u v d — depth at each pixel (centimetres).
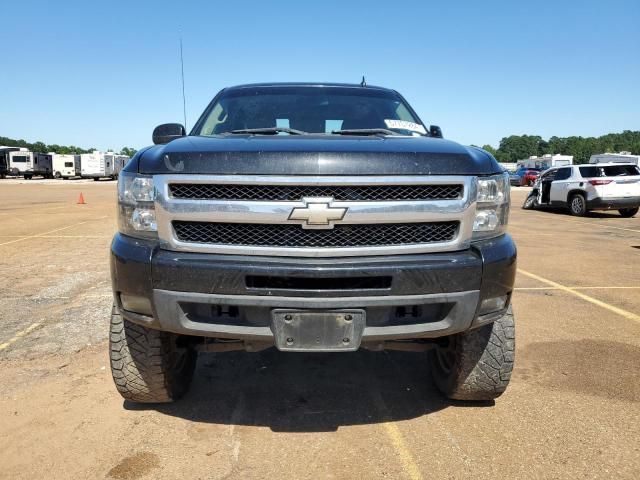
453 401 332
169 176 250
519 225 1339
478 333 301
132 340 296
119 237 271
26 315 505
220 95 430
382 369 385
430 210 250
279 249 245
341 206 243
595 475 253
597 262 806
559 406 323
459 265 249
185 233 253
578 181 1598
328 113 394
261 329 251
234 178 243
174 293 247
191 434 290
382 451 274
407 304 246
